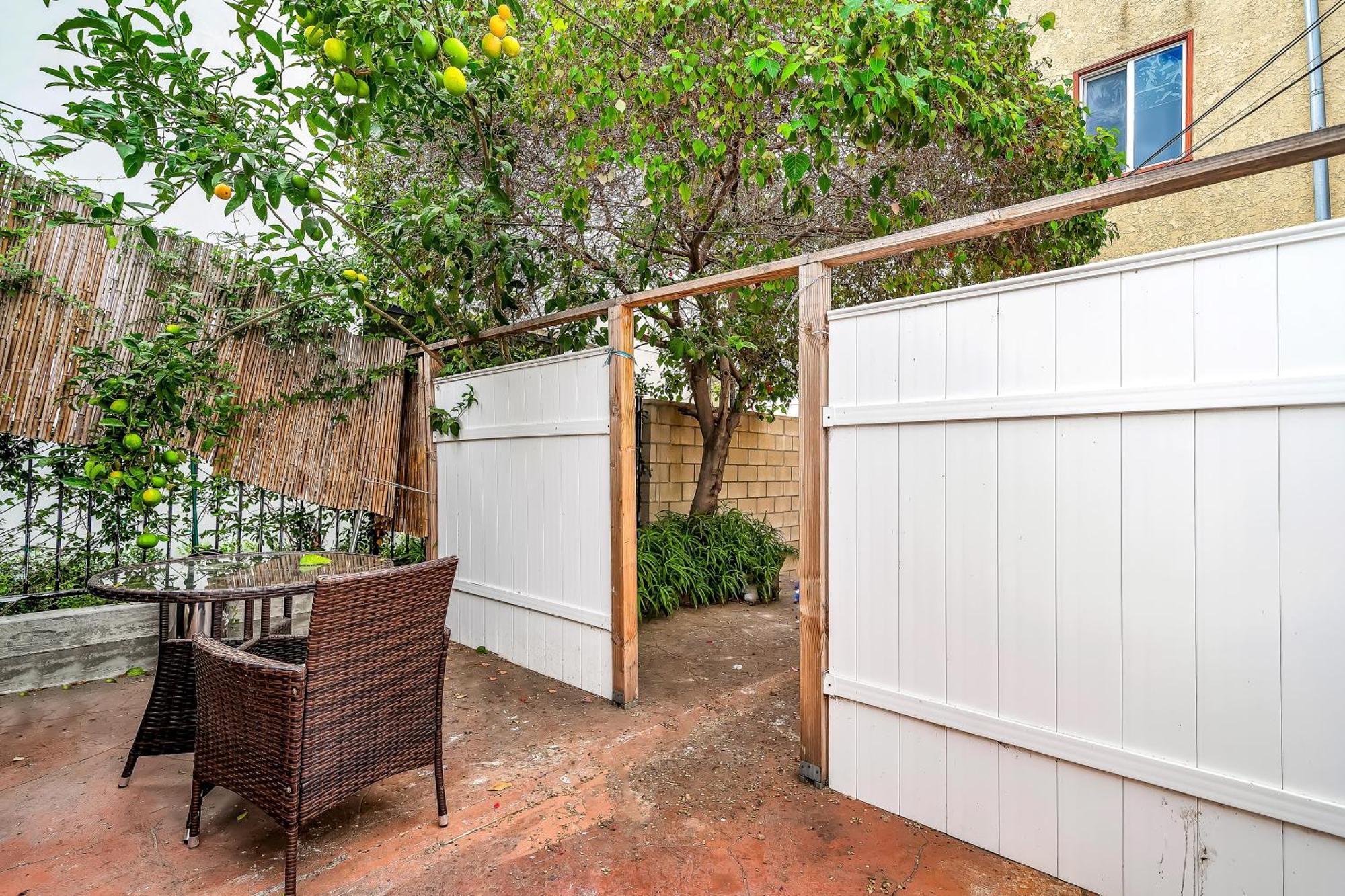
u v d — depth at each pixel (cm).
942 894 196
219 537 432
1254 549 171
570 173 381
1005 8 375
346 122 252
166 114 250
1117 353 192
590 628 359
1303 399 163
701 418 623
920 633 234
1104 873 194
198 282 383
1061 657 202
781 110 342
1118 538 193
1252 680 171
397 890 198
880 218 361
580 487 363
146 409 317
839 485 257
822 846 221
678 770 272
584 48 334
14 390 323
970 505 222
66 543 381
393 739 220
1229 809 175
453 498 458
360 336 443
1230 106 512
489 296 423
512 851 217
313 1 212
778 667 405
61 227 336
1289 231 165
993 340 217
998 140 358
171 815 237
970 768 222
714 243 462
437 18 238
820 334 261
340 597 200
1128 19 564
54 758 278
